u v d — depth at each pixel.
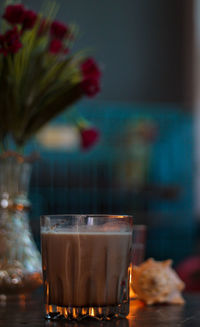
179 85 4.90
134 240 0.87
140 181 4.51
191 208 4.53
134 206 4.40
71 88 1.00
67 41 1.05
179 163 4.65
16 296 0.94
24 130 1.00
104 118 4.64
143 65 4.86
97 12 4.78
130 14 4.87
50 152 4.28
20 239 0.93
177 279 0.87
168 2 4.96
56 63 1.00
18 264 0.91
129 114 4.70
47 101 1.00
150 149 4.62
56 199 4.27
